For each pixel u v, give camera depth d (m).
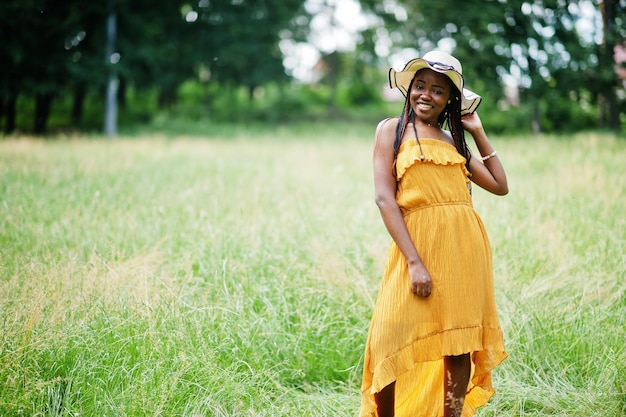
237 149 16.33
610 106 19.17
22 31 21.69
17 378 3.40
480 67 20.38
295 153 14.93
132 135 23.31
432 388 3.42
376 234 6.09
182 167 11.77
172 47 27.08
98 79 23.16
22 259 5.07
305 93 38.97
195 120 30.11
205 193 8.41
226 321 4.23
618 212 6.71
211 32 29.41
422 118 3.16
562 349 4.11
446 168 3.11
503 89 20.78
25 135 22.16
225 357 4.01
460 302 3.01
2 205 7.19
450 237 3.04
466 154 3.29
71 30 22.94
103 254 5.63
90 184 8.99
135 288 4.43
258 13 30.38
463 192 3.14
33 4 21.08
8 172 9.88
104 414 3.32
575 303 4.59
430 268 3.03
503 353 3.12
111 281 4.59
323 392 3.91
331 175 10.74
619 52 20.20
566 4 19.11
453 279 3.01
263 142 19.47
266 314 4.46
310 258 5.35
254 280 4.96
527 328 4.21
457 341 2.98
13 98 22.61
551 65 19.52
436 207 3.07
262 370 3.90
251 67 31.61
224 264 4.82
